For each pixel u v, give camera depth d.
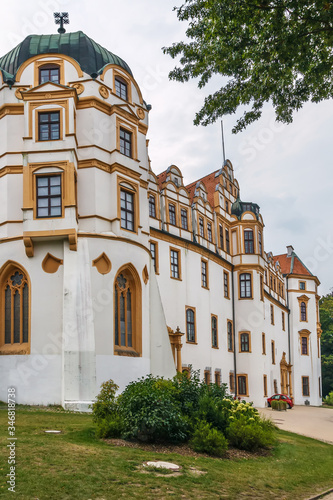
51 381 24.83
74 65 29.08
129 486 11.18
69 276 25.45
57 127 27.09
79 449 13.49
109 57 31.36
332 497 12.69
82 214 27.42
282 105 18.33
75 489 10.57
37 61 28.92
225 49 17.00
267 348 54.22
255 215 48.53
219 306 43.62
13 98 28.28
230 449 16.30
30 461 11.97
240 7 15.76
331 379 82.62
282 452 17.34
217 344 42.56
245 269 47.34
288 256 72.25
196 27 17.70
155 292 30.42
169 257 36.91
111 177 28.56
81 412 22.92
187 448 15.30
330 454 18.95
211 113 18.83
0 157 27.95
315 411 47.94
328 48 16.62
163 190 37.78
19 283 26.67
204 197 44.09
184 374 18.45
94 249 26.53
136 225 29.25
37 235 25.77
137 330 28.11
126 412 15.45
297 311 68.00
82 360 24.17
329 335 85.69
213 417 16.73
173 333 34.91
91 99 28.53
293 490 12.73
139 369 27.39
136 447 14.68
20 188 27.28
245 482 12.74
